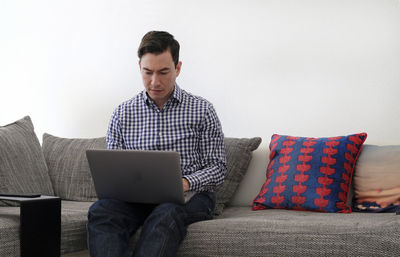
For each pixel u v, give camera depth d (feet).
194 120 6.77
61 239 6.03
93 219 5.69
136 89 9.45
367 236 5.18
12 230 5.42
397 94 7.92
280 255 5.44
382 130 7.99
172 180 5.74
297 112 8.41
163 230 5.40
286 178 7.23
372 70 8.04
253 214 6.82
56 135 10.09
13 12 10.47
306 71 8.37
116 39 9.58
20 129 8.00
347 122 8.16
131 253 5.76
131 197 6.10
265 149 7.99
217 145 6.81
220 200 7.52
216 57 8.88
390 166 7.05
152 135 6.82
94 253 5.42
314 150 7.31
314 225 5.50
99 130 9.71
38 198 5.65
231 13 8.79
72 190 8.18
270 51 8.56
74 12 9.91
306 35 8.37
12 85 10.50
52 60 10.11
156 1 9.28
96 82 9.75
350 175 7.17
